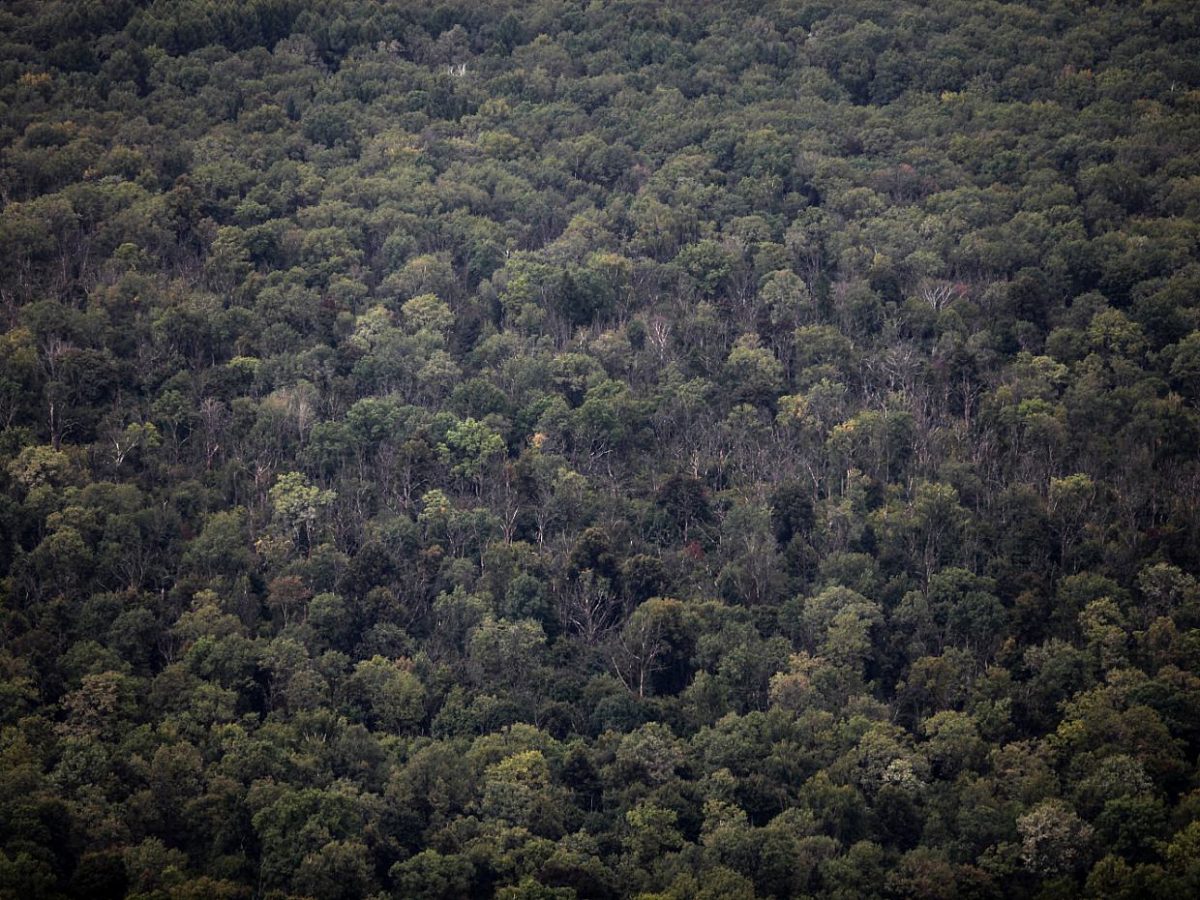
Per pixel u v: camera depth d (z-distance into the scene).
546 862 175.38
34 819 171.38
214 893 166.38
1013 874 175.62
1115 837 176.25
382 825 182.75
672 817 183.38
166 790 181.75
